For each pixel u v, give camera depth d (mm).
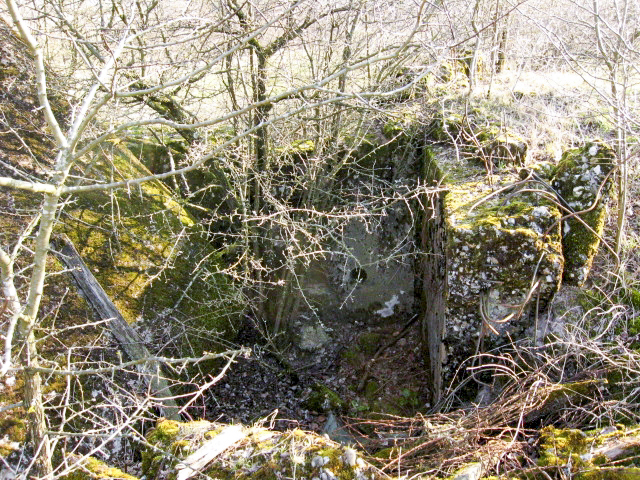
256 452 2895
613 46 4590
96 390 4078
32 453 3525
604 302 4219
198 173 6500
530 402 3512
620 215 4246
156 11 5395
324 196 6152
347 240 6453
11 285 2604
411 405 5289
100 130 5023
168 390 4484
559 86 6434
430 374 5191
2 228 4465
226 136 5758
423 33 5691
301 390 5727
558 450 3080
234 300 5566
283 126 5688
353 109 5352
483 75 7430
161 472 2877
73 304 4395
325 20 5355
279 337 6262
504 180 4750
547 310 4238
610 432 3174
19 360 3188
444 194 4859
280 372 5871
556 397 3582
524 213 4203
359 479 2703
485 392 4203
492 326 4160
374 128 6617
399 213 6406
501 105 6285
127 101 5473
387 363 5852
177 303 5125
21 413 3648
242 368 5820
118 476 2951
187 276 5500
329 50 5414
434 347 5012
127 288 4941
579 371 3941
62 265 4488
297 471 2754
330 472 2709
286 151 5746
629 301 4215
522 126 5738
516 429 3314
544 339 4203
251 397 5570
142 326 4832
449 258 4270
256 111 5379
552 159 5191
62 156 2637
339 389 5707
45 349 4055
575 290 4328
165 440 3025
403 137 6305
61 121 5441
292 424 5293
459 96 6492
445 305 4340
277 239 6086
